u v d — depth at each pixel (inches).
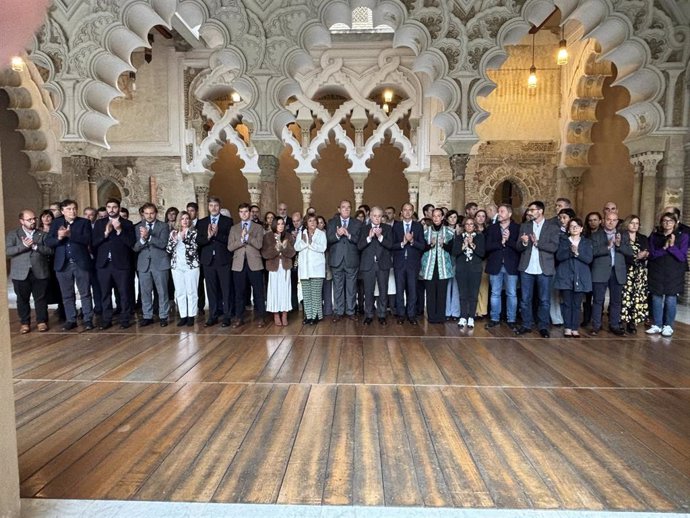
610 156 468.1
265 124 298.7
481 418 138.3
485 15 291.6
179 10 288.0
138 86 550.6
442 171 536.4
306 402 149.8
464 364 188.9
